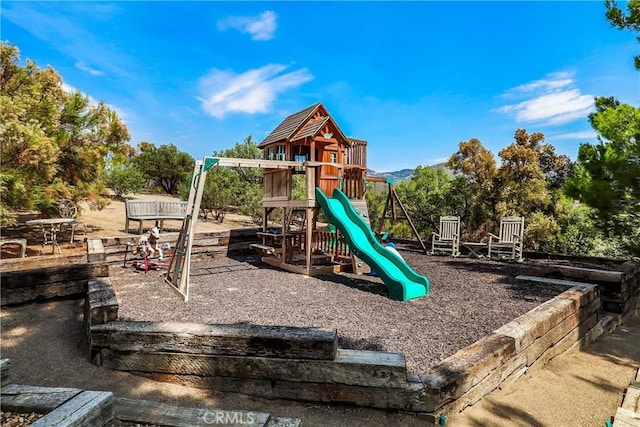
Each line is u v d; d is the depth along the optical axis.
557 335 4.79
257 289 6.23
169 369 3.37
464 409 3.24
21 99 8.05
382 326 4.47
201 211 18.20
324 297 5.79
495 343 3.76
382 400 3.05
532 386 3.91
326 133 8.50
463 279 7.27
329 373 3.12
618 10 6.98
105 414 2.27
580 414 3.37
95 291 4.30
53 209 9.43
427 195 17.06
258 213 17.14
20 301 5.45
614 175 6.70
